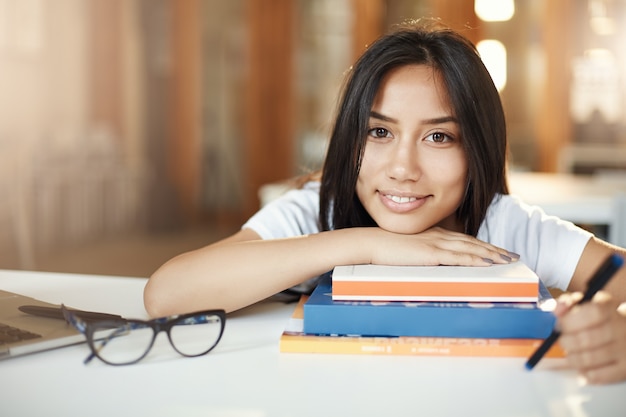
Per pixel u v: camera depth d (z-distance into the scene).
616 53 6.18
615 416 0.62
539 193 2.46
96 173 6.38
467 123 0.96
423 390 0.68
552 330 0.75
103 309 1.00
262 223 1.19
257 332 0.88
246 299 0.93
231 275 0.92
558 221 1.13
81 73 7.09
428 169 0.96
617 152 6.21
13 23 6.46
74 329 0.83
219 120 7.30
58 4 6.86
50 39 6.82
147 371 0.74
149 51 7.26
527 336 0.78
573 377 0.71
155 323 0.76
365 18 6.81
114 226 6.63
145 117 7.27
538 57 6.34
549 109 6.34
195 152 7.32
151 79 7.27
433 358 0.77
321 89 7.05
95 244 5.95
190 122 7.30
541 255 1.09
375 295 0.81
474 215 1.05
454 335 0.79
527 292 0.80
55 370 0.74
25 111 6.61
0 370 0.74
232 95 7.26
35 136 6.38
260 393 0.67
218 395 0.67
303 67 7.06
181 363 0.76
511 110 6.41
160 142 7.31
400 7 6.72
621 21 6.13
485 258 0.88
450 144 0.97
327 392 0.68
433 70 0.95
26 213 5.40
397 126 0.96
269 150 7.23
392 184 0.96
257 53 7.14
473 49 1.00
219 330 0.89
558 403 0.65
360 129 0.98
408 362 0.76
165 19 7.23
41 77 6.76
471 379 0.71
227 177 7.34
